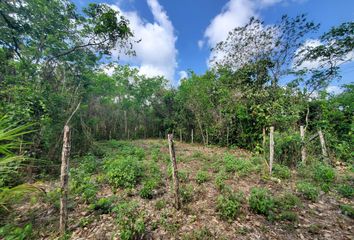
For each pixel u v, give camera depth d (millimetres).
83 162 6398
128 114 19484
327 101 8188
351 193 3686
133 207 2938
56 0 7430
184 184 4512
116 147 11031
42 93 5922
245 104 10320
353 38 7938
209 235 2564
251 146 9852
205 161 7039
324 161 5609
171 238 2535
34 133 5293
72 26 7980
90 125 10984
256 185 4426
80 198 3689
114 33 7645
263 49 10445
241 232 2621
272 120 7887
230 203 3107
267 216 2998
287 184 4398
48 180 5016
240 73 11359
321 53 8977
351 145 5723
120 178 4473
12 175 3961
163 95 18953
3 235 2477
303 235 2564
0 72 6031
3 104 4738
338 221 2871
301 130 5961
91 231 2686
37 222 2934
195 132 15461
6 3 6484
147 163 6203
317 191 3762
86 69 10070
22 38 7359
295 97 8969
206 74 13469
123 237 2348
